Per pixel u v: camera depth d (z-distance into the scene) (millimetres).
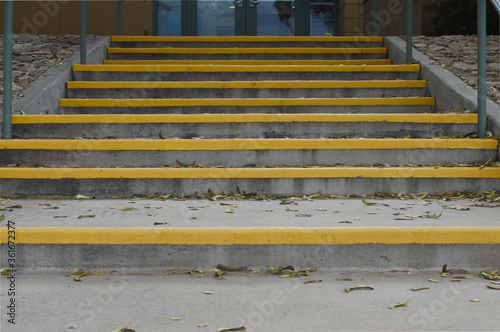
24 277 1949
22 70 4781
